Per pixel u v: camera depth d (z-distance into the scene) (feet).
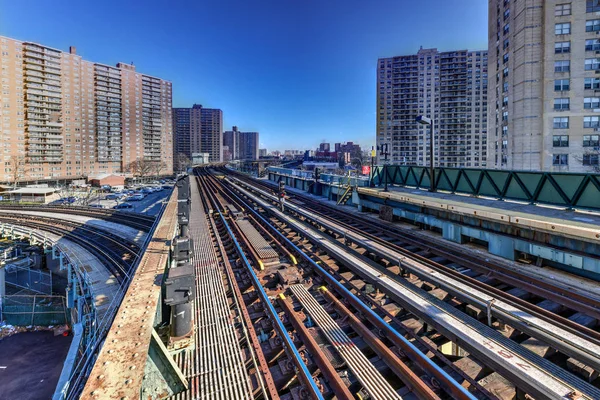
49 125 313.32
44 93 311.47
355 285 23.76
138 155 414.62
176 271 15.26
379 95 357.41
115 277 71.26
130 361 9.65
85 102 351.25
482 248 31.68
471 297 19.27
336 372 13.76
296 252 32.40
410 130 350.84
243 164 250.98
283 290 23.38
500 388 13.00
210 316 16.96
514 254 27.48
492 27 141.79
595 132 109.40
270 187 104.63
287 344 16.14
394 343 16.34
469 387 13.73
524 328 16.12
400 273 25.62
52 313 81.66
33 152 302.66
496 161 138.51
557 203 32.17
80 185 272.92
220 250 32.91
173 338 14.21
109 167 378.12
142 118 419.54
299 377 14.20
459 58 340.39
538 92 114.42
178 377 11.83
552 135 113.09
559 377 12.60
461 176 45.39
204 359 13.37
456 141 343.26
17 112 293.43
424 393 12.60
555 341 14.83
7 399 58.29
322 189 77.77
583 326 16.49
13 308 84.17
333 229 40.11
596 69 108.88
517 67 119.55
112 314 24.68
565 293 20.93
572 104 111.04
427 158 347.97
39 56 307.99
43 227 113.80
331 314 20.16
